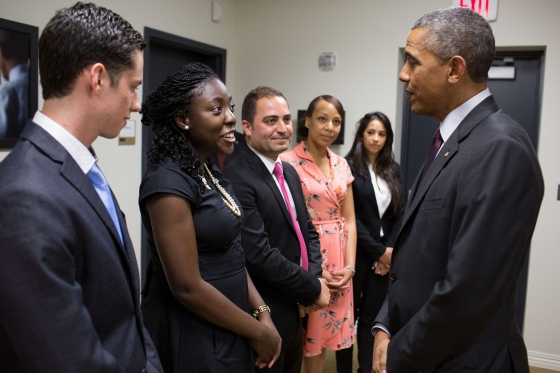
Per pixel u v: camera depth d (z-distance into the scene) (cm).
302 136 234
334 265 207
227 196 125
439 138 118
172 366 115
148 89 270
